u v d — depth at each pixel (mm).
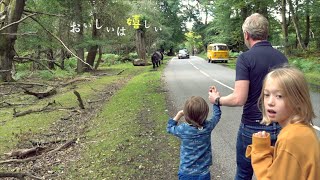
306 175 1883
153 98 14555
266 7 36375
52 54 31094
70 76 26781
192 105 3785
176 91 16891
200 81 21188
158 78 23906
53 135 9266
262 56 3414
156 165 6293
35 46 26344
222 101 3688
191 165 3809
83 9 29469
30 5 23719
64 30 28922
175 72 29234
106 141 8078
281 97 2018
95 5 31516
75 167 6492
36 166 6727
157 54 38094
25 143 8555
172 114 11086
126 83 22141
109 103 13852
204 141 3816
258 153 2133
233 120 10094
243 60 3461
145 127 9211
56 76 25344
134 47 61344
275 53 3459
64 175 6113
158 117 10523
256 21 3514
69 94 16906
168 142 7719
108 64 44156
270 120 2105
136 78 24703
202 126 3797
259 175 2064
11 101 15398
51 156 7363
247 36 3588
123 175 5875
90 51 33969
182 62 48000
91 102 14445
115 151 7219
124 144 7684
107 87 20031
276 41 38781
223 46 43156
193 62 46938
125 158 6742
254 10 38906
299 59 27156
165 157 6699
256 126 3471
